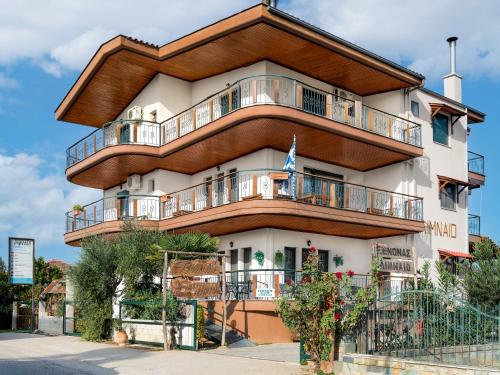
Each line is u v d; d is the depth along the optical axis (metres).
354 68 25.14
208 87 27.12
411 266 20.69
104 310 20.94
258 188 24.06
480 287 19.12
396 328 12.89
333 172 27.22
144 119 28.17
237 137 23.19
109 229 26.98
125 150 26.06
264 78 23.91
